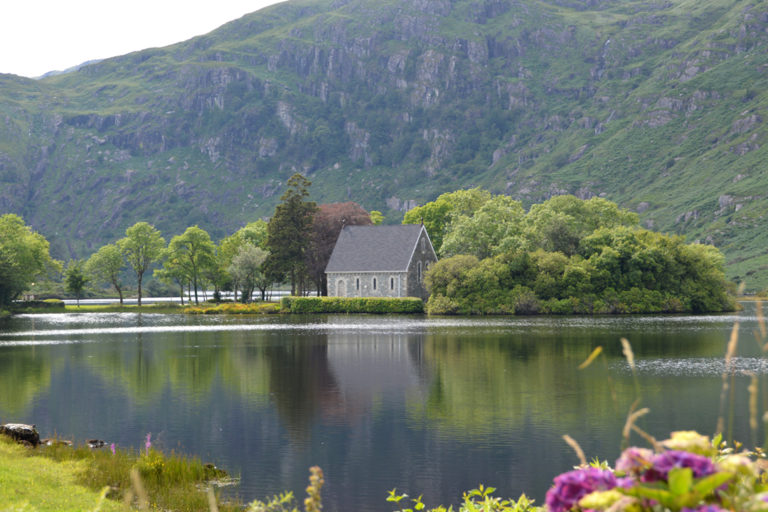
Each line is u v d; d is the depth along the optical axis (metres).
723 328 79.94
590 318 100.00
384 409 35.22
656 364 50.25
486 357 54.62
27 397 39.31
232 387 42.28
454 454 26.83
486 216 122.19
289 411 35.00
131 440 29.17
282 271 136.12
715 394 38.28
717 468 4.76
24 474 19.27
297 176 136.38
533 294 109.44
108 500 17.84
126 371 49.47
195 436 29.98
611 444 27.92
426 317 105.81
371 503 21.42
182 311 140.88
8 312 132.38
